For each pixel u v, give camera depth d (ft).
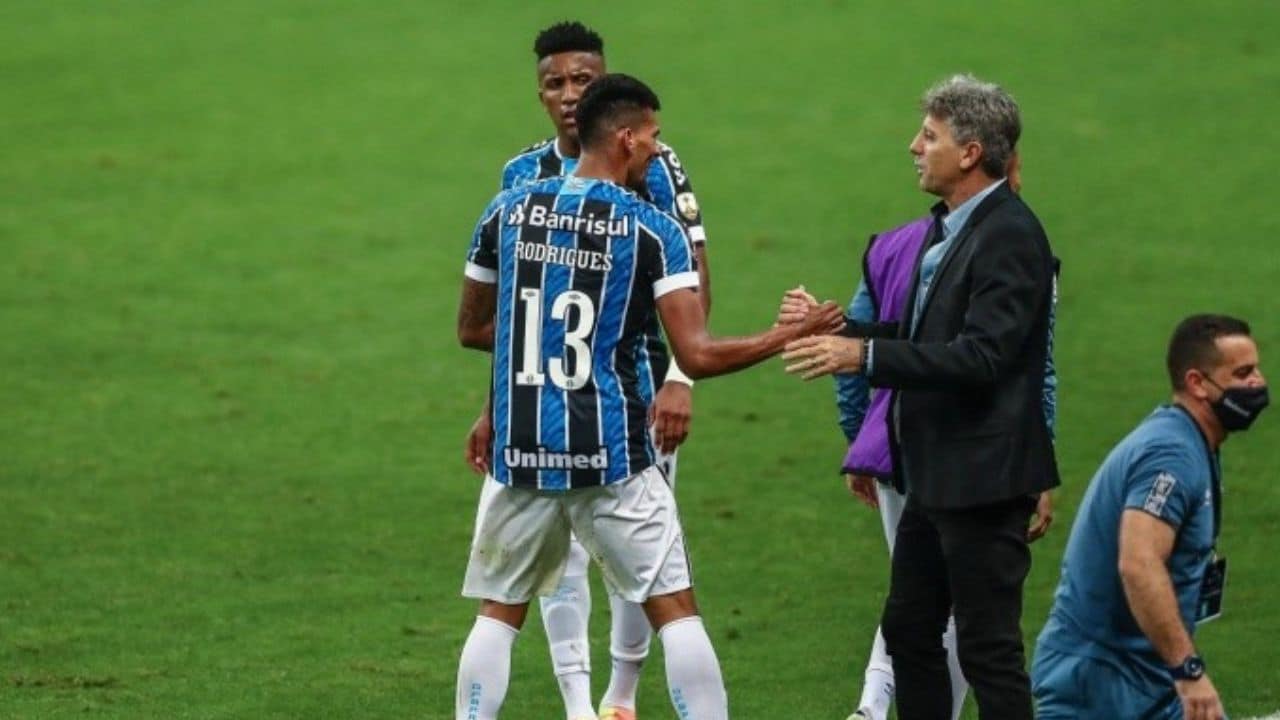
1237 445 135.64
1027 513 72.02
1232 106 238.27
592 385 72.38
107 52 269.03
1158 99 241.76
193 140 234.99
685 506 125.49
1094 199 207.10
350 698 90.27
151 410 148.87
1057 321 168.04
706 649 73.77
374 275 188.24
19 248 195.52
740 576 111.04
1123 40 266.57
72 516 123.44
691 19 280.92
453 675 93.91
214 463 136.15
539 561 75.20
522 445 72.79
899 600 75.36
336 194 215.10
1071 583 65.98
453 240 199.31
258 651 97.71
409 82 256.73
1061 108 239.71
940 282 72.18
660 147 86.28
